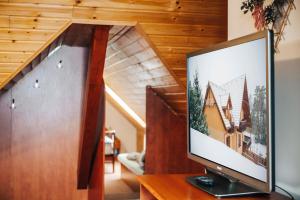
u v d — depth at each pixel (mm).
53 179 4812
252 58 2006
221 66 2334
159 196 2217
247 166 2070
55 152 4805
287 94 2369
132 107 7352
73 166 4859
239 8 2939
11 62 3072
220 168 2369
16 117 4684
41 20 3033
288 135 2363
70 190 4871
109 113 8609
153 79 4543
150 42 3256
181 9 3242
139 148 8398
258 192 2172
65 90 4797
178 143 5238
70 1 3039
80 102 4828
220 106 2352
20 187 4715
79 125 4844
